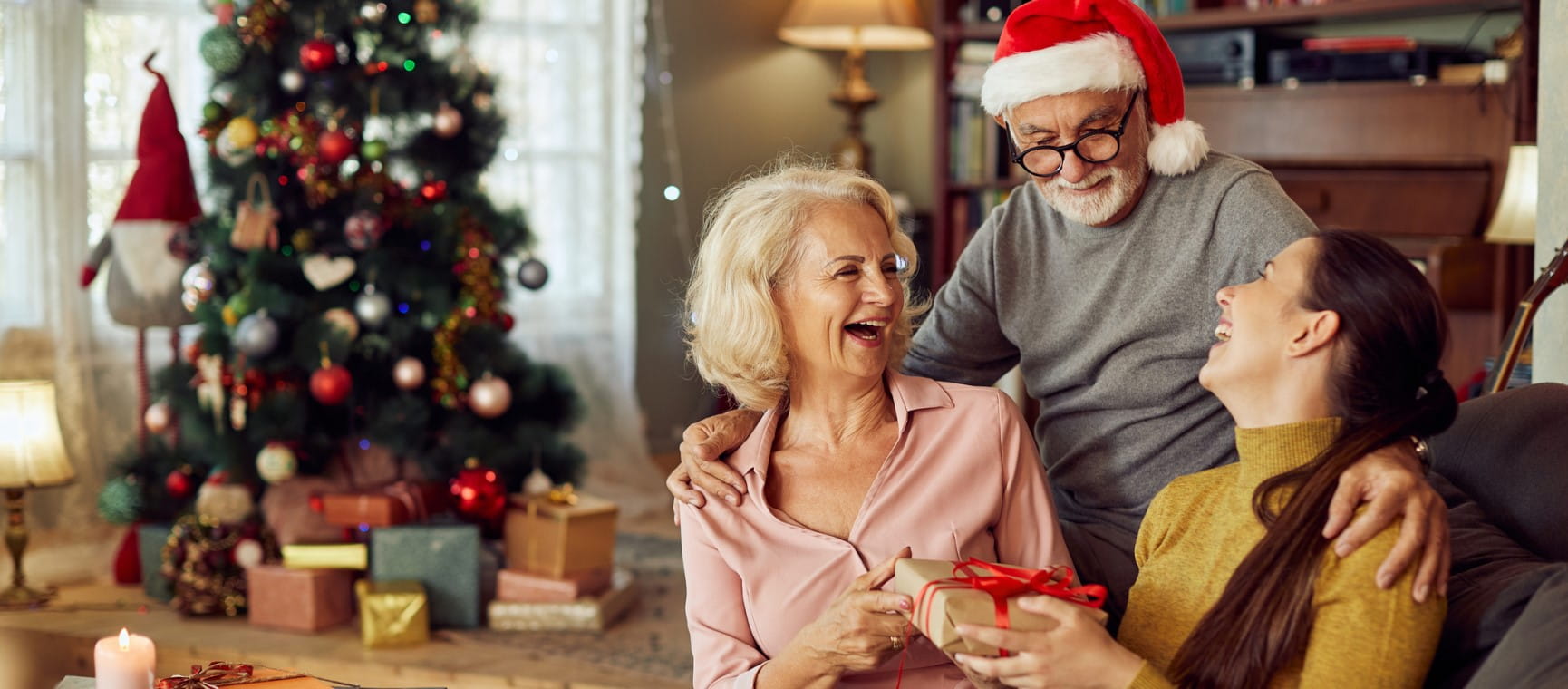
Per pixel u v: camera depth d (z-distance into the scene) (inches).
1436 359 52.6
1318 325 52.9
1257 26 174.9
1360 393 52.6
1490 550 55.6
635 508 184.2
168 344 161.2
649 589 147.7
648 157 209.8
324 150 131.6
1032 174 71.2
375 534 131.5
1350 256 53.0
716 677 63.8
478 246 138.9
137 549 146.7
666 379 217.0
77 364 155.4
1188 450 72.4
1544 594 47.9
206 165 138.0
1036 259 76.6
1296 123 164.6
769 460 67.1
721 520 65.3
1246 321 54.9
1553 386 63.4
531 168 189.8
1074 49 67.7
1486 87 151.9
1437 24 168.6
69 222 154.3
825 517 65.4
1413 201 157.4
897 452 65.4
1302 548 50.7
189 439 139.5
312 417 138.2
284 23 134.6
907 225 173.3
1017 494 65.9
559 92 193.5
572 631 131.9
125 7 156.7
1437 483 61.8
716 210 71.5
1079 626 51.4
